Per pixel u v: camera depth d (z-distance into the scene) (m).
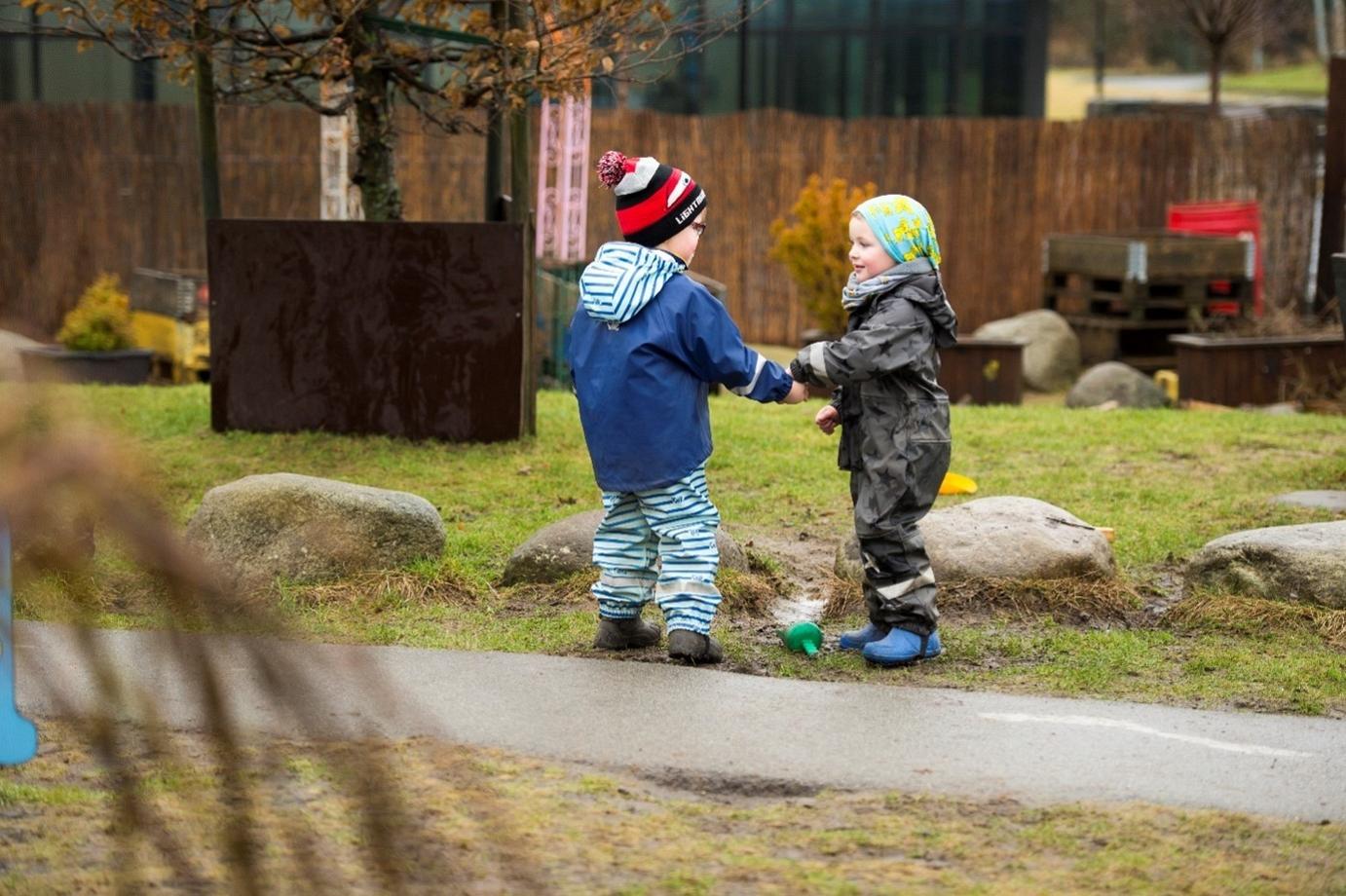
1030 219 22.31
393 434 10.49
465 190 22.25
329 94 11.84
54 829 4.15
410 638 6.35
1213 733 5.21
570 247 22.23
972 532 7.22
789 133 22.38
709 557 5.98
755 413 12.69
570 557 7.25
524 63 9.96
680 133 22.55
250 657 1.55
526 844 4.07
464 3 10.07
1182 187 22.20
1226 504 9.02
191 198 22.69
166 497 1.41
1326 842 4.27
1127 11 49.19
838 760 4.91
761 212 22.50
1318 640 6.43
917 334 5.77
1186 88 61.91
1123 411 13.20
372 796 1.83
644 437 5.84
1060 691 5.75
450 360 10.39
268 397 10.61
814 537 8.46
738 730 5.18
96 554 5.37
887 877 3.98
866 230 5.86
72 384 1.31
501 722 5.21
